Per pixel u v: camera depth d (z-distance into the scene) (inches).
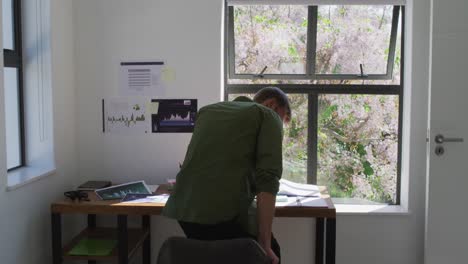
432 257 112.7
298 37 121.9
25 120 107.2
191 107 115.9
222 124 74.7
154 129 117.0
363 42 121.7
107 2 115.2
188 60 115.3
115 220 119.9
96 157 118.4
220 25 114.3
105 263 119.2
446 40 109.0
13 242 90.8
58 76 108.1
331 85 123.3
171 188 106.1
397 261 118.4
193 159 74.4
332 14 120.0
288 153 125.6
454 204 111.6
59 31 108.5
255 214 76.1
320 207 92.8
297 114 124.6
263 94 85.9
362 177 125.6
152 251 119.7
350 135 124.6
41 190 101.4
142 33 115.4
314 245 118.2
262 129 72.9
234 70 125.3
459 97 109.7
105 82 116.9
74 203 95.3
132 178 118.3
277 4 115.5
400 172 123.3
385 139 124.1
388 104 123.2
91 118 117.9
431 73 109.7
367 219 117.6
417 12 113.3
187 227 74.7
